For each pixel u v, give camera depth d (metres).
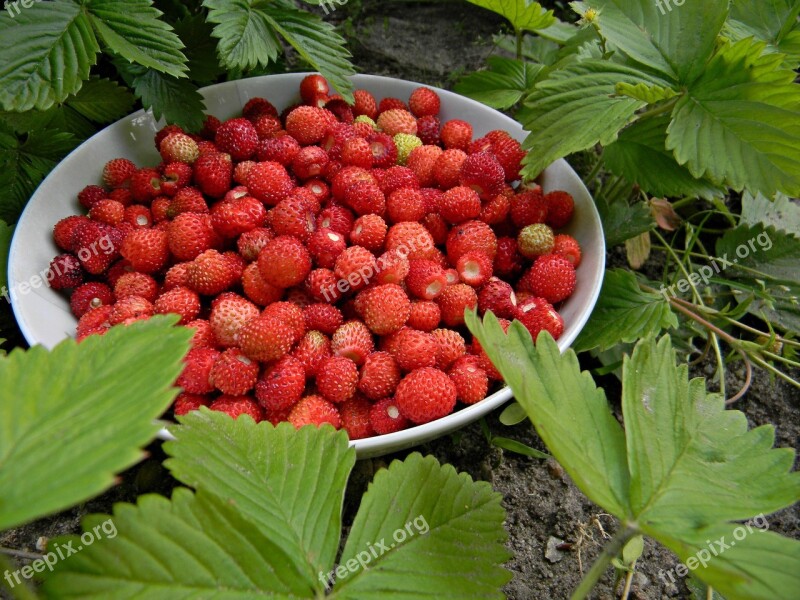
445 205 0.21
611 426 0.14
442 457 0.21
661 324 0.21
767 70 0.18
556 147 0.19
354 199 0.21
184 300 0.19
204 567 0.11
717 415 0.15
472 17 0.36
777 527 0.21
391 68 0.33
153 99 0.23
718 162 0.18
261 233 0.20
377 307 0.18
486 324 0.14
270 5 0.22
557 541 0.20
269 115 0.24
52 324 0.19
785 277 0.25
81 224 0.20
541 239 0.21
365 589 0.13
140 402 0.10
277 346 0.17
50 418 0.09
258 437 0.14
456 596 0.13
